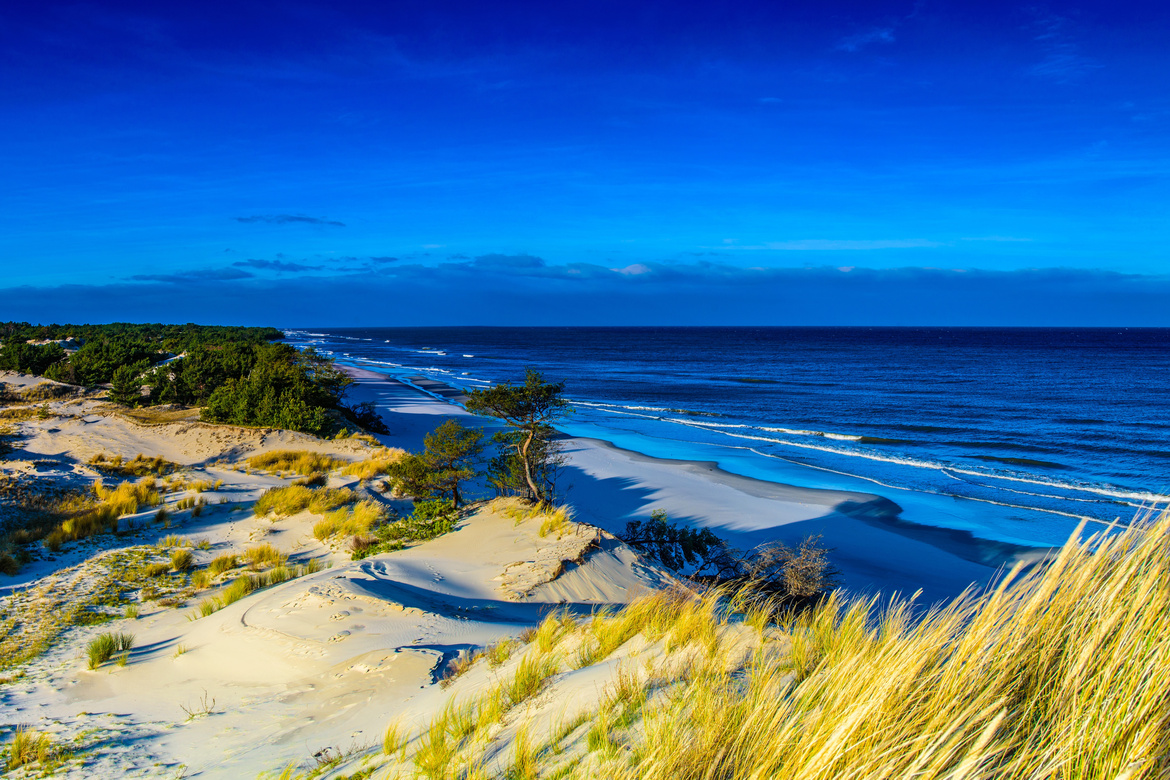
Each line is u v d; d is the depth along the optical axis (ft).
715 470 120.06
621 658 20.36
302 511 71.51
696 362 421.59
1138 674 7.87
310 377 155.02
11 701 28.89
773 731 10.74
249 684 29.07
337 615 35.78
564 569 49.67
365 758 18.60
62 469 85.40
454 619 36.76
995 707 8.54
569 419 186.91
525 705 18.30
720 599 29.89
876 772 8.38
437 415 181.47
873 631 15.10
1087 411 197.57
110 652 35.50
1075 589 9.43
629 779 11.19
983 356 450.30
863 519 90.94
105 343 230.68
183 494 79.87
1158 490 107.24
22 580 50.47
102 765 21.65
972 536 84.48
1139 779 7.08
